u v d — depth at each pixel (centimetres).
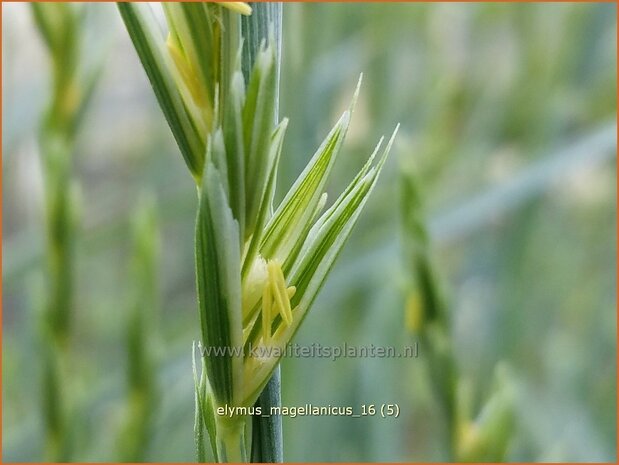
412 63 24
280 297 8
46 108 15
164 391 18
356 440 20
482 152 23
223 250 8
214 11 8
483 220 21
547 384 25
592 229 28
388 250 20
